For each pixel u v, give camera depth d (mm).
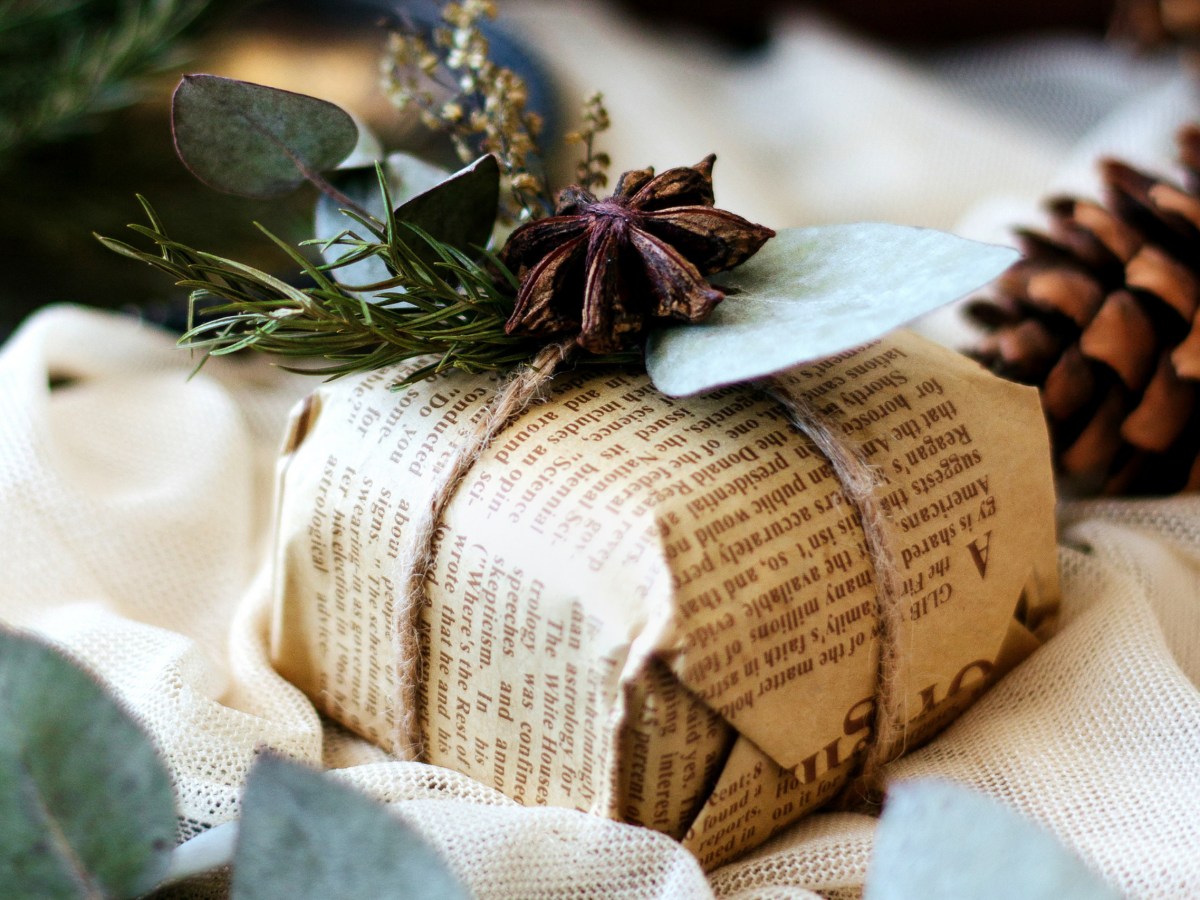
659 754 205
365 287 217
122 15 327
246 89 221
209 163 228
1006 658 237
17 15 319
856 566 212
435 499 215
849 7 499
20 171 323
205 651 247
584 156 387
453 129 244
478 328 221
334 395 229
